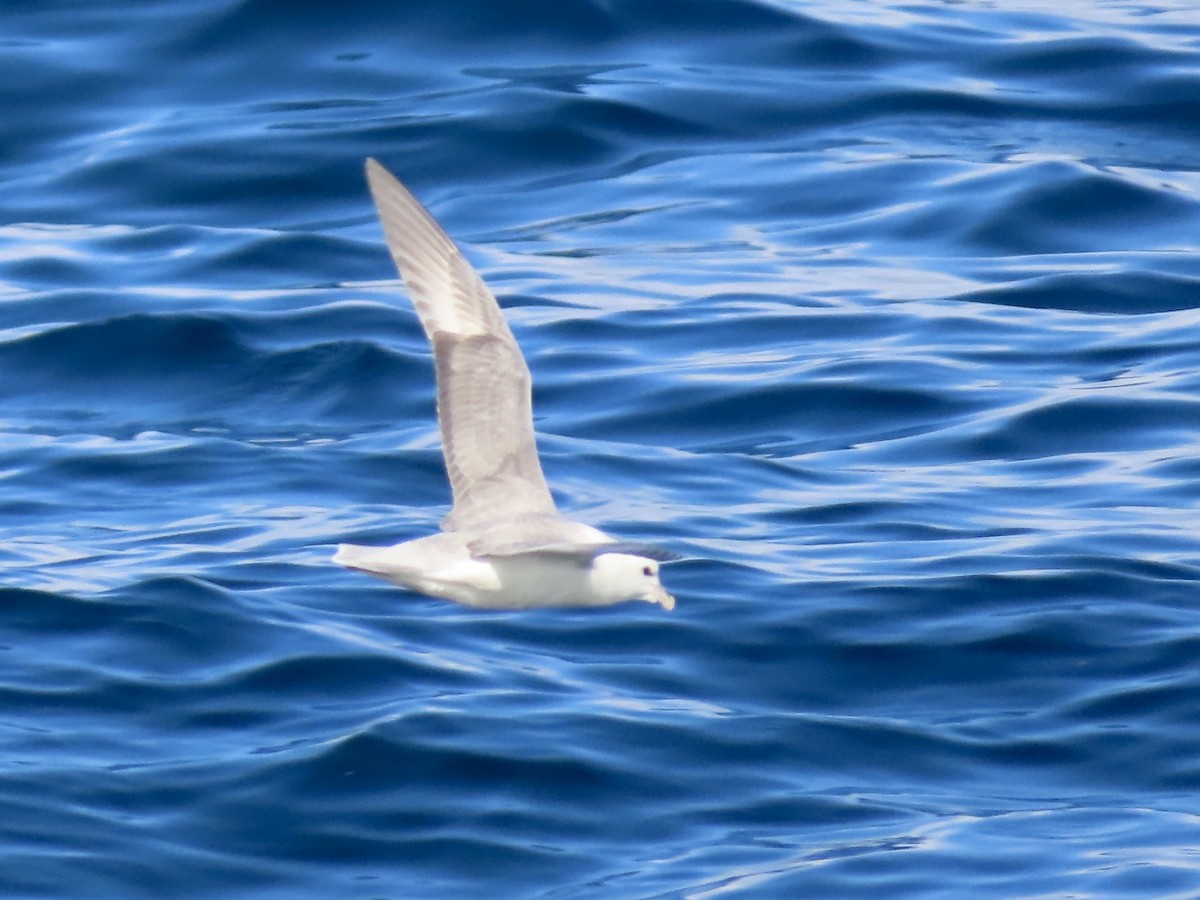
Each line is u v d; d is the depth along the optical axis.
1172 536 27.75
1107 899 19.34
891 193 41.31
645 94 44.34
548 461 30.50
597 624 25.17
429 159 42.28
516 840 20.56
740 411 32.56
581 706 23.08
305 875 19.92
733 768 22.09
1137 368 34.03
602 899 19.52
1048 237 39.78
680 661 24.39
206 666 23.58
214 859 20.06
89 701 22.73
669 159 42.72
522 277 37.84
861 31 47.31
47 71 44.72
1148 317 36.31
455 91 44.28
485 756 21.86
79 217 40.53
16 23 46.28
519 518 15.94
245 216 40.72
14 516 28.73
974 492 29.67
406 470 30.25
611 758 22.00
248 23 45.91
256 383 33.62
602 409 32.72
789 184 41.66
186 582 25.16
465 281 17.31
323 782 21.33
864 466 30.89
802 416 32.41
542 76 44.94
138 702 22.80
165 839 20.27
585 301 36.72
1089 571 26.39
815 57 46.22
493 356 17.05
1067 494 29.50
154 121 43.41
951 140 43.62
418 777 21.47
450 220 40.59
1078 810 21.45
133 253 38.72
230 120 43.38
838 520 28.62
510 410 16.89
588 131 43.25
